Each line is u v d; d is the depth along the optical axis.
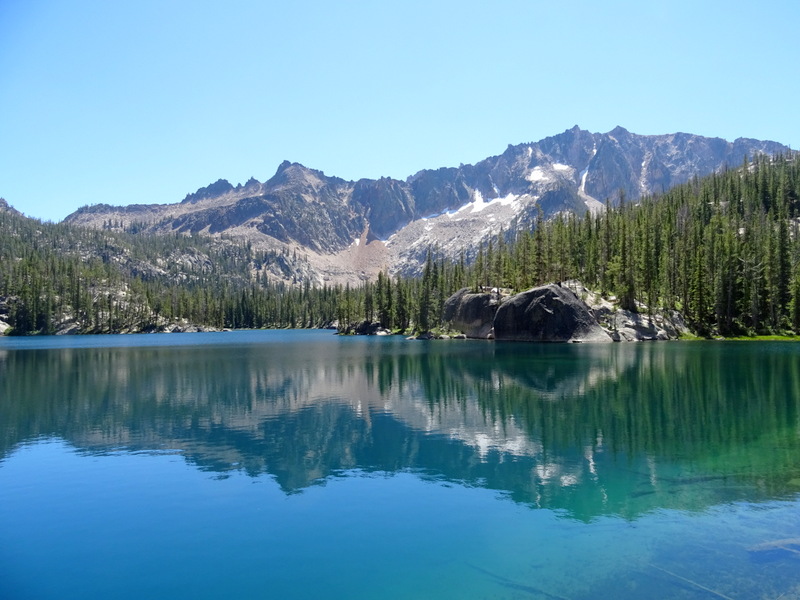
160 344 145.50
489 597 14.35
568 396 45.25
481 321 133.12
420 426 35.44
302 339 167.50
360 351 103.00
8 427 36.94
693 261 122.12
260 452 29.72
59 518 20.58
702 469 25.27
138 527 19.61
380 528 19.11
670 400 42.62
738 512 20.02
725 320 115.00
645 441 30.50
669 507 20.62
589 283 135.38
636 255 126.38
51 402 46.84
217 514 20.75
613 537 18.00
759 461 26.42
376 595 14.60
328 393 50.03
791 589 14.45
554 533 18.45
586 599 14.14
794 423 34.44
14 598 14.89
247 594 14.86
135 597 14.85
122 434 34.56
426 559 16.69
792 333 112.44
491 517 19.94
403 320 184.75
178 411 42.22
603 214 159.38
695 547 17.14
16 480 25.34
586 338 108.75
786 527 18.58
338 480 24.64
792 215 165.62
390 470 26.00
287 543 18.06
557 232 141.25
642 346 96.06
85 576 16.12
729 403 41.03
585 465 26.19
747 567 15.77
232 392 51.75
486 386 51.62
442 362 75.75
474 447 29.91
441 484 23.78
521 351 90.12
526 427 34.50
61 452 30.27
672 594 14.28
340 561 16.69
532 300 115.25
